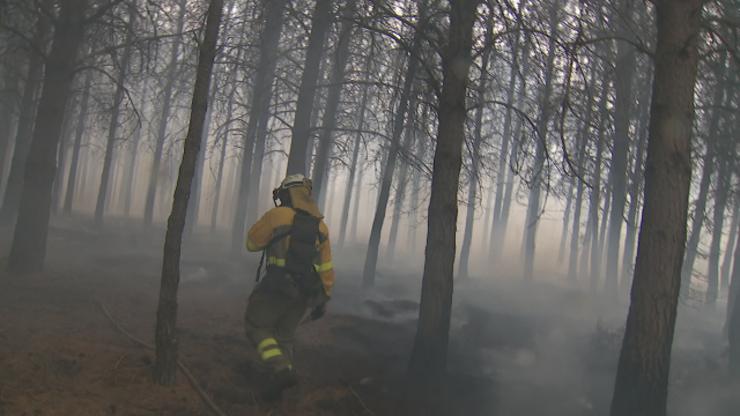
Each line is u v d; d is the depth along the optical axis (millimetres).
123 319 7059
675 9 4777
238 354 6039
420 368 5938
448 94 6129
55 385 4137
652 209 4691
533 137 7285
